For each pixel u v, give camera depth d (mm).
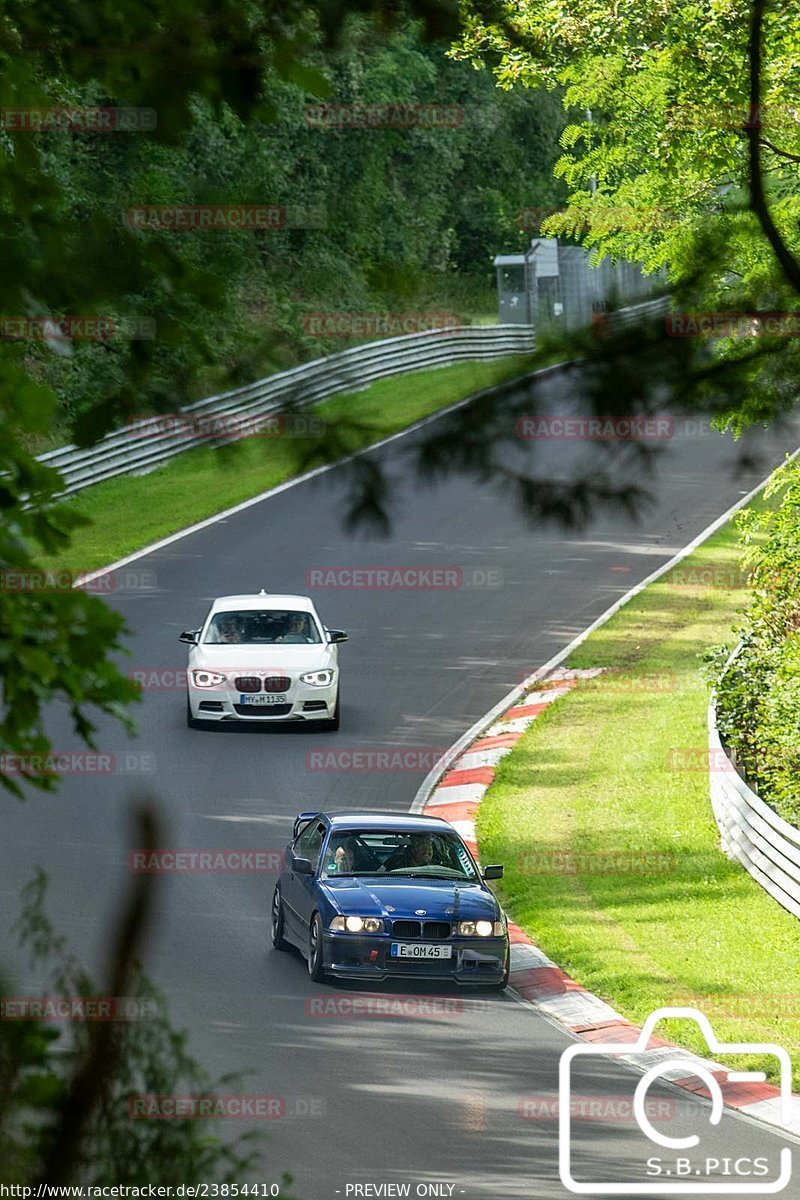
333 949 51312
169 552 124875
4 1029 10680
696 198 72812
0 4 14938
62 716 87250
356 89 182000
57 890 58875
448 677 99312
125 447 145375
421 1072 42750
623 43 80688
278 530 132625
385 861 55500
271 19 14328
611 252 76438
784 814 74562
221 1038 44812
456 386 15023
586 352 14859
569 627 111125
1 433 14180
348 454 14625
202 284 14180
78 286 13859
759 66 16625
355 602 114938
